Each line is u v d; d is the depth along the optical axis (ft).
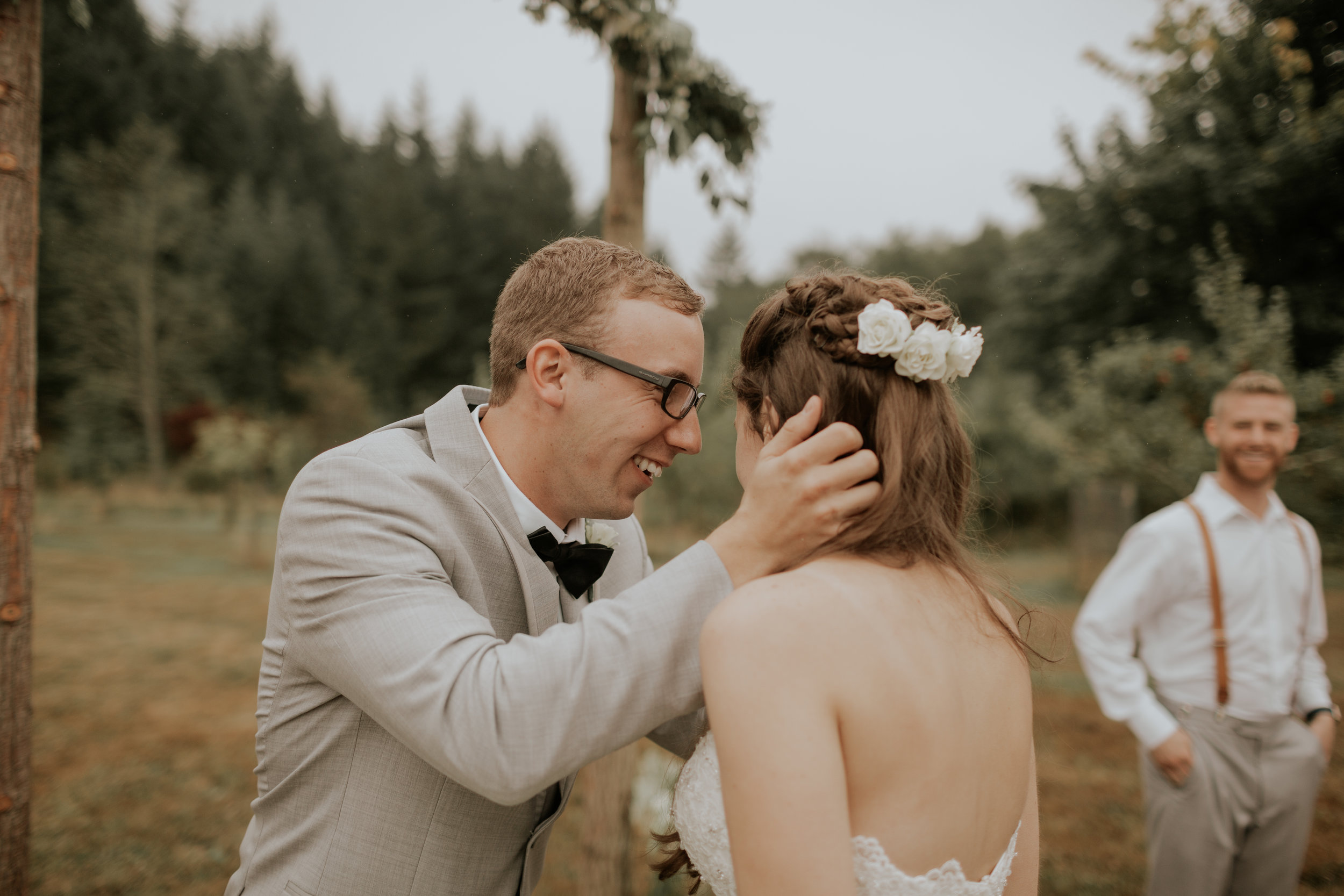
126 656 23.76
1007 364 61.46
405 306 115.24
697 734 4.64
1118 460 29.66
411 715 3.32
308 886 3.93
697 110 8.57
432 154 147.95
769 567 3.46
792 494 3.38
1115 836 13.50
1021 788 3.58
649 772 13.46
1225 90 43.06
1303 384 25.35
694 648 3.34
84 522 55.06
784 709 2.93
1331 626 27.35
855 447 3.41
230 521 50.49
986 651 3.47
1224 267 30.30
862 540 3.41
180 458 78.95
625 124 8.42
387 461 4.10
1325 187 40.19
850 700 2.98
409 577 3.64
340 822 3.94
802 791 2.83
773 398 3.78
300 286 105.09
